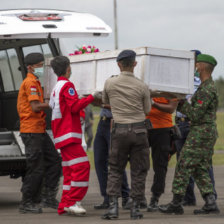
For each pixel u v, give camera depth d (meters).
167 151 17.75
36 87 17.61
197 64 16.89
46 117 19.95
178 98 16.66
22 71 21.39
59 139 16.83
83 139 19.31
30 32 18.42
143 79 15.82
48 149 18.70
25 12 19.45
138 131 15.84
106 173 18.70
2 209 19.52
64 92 16.56
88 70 17.14
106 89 16.06
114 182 16.14
